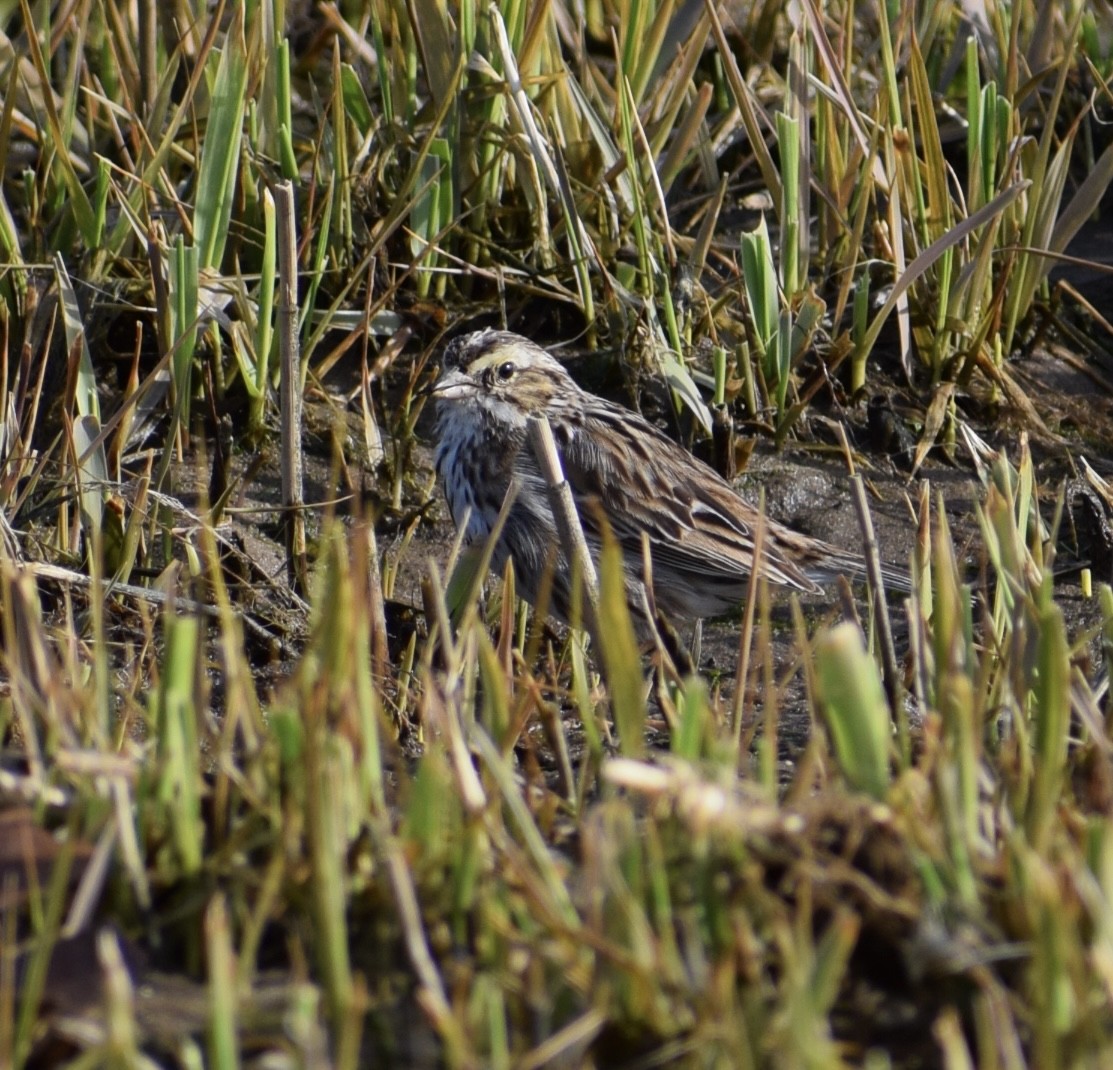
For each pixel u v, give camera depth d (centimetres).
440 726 682
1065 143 1201
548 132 1209
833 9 1397
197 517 985
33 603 735
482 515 1082
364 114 1209
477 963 560
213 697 940
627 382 1199
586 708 745
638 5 1227
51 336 1060
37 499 1036
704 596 1092
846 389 1216
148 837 611
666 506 1076
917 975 557
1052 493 1171
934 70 1399
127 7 1256
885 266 1248
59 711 663
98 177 1133
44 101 1130
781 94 1341
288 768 615
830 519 1153
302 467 1104
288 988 567
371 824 599
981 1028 523
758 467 1177
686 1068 526
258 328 1107
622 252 1230
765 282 1154
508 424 1066
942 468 1193
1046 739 623
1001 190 1202
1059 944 511
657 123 1255
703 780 588
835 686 600
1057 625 614
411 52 1223
